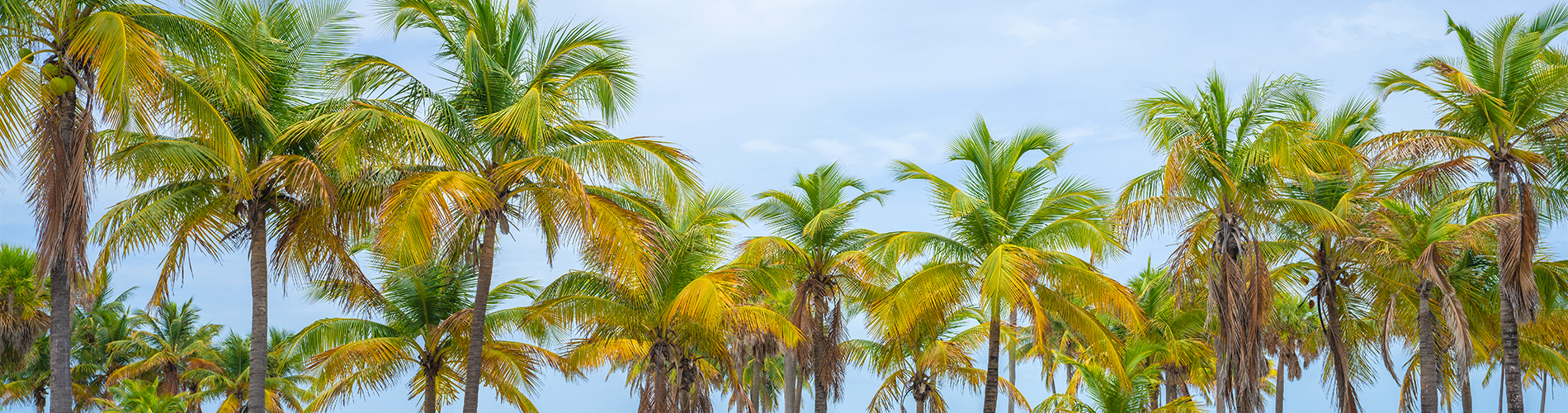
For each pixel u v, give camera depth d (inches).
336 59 603.2
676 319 834.8
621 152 605.0
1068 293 784.9
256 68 523.5
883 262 839.1
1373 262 751.1
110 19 413.4
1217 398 1080.2
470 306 853.8
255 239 581.3
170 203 558.3
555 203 615.8
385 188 610.9
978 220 790.5
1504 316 703.1
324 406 868.0
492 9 642.8
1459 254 750.5
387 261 809.5
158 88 459.5
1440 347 857.5
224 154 510.3
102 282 572.7
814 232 886.4
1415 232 753.0
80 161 428.1
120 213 567.2
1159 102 695.7
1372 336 886.4
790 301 1136.2
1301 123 641.0
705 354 1018.1
